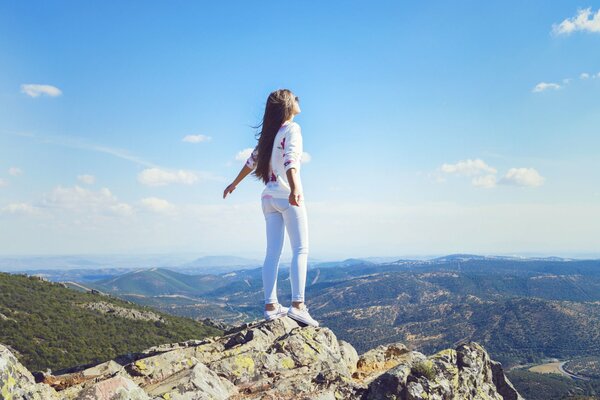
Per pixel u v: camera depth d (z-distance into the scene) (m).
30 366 70.69
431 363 7.86
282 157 7.32
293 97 7.51
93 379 6.48
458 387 7.89
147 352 8.02
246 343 7.50
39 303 96.81
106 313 100.81
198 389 5.86
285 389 6.45
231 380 6.70
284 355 7.34
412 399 6.64
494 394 8.88
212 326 108.50
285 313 8.37
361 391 6.70
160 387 5.98
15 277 110.69
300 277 7.86
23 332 81.19
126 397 5.02
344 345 8.87
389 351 9.44
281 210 7.61
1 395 4.40
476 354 8.73
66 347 78.88
